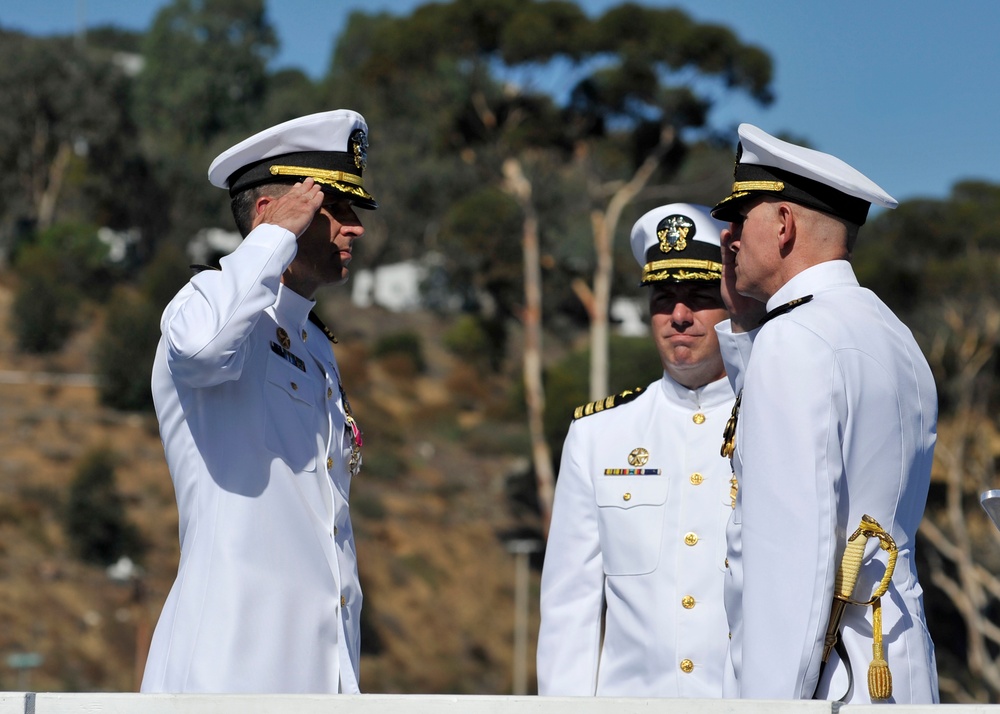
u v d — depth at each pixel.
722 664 3.69
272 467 3.09
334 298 55.06
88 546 32.91
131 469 37.06
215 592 3.00
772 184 3.10
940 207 35.19
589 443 4.14
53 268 48.41
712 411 3.98
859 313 3.00
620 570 3.92
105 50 73.25
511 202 31.84
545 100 31.27
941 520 30.77
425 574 36.59
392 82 32.03
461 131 31.61
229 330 2.91
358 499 38.78
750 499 2.87
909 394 3.00
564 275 32.94
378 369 48.75
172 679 2.97
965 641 30.19
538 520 40.78
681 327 3.98
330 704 2.38
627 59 30.00
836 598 2.85
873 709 2.29
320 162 3.27
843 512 2.88
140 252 52.94
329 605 3.10
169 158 54.31
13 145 51.81
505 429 46.12
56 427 38.53
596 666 4.01
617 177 35.44
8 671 28.19
